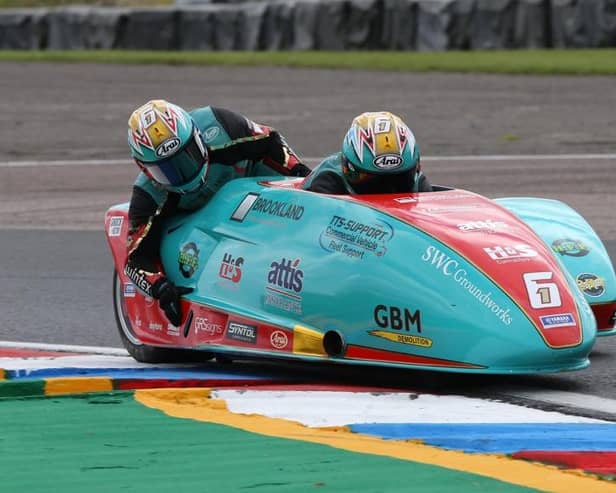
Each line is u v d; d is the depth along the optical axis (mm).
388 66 93250
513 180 48562
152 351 22938
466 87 79812
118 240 24000
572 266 22594
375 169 20594
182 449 15305
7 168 56812
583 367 18703
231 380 20375
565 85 78562
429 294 18562
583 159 53094
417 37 103438
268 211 21297
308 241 20188
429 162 54062
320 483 13656
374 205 19906
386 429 16375
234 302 21172
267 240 20938
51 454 15086
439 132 62719
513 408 18125
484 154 55625
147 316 23000
